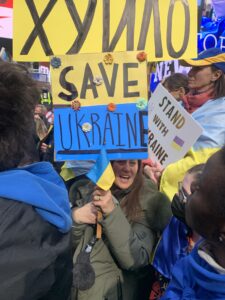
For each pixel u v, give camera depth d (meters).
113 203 1.81
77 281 1.81
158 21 1.86
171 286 1.24
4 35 4.14
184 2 1.85
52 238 0.99
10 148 0.99
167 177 2.37
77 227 1.89
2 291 0.89
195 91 2.82
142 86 1.80
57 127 1.83
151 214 1.98
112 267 1.89
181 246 1.81
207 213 1.00
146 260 1.89
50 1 1.84
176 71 4.05
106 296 1.86
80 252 1.86
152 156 2.54
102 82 1.81
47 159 4.11
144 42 1.87
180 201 1.71
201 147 2.41
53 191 1.05
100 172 1.76
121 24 1.86
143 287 2.02
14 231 0.92
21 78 1.03
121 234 1.79
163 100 2.48
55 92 1.82
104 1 1.85
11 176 0.98
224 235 1.01
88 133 1.82
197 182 1.07
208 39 4.06
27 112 1.02
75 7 1.84
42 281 0.96
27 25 1.85
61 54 1.85
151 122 2.56
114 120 1.82
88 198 2.06
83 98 1.82
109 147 1.82
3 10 4.05
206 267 1.08
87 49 1.85
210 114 2.48
